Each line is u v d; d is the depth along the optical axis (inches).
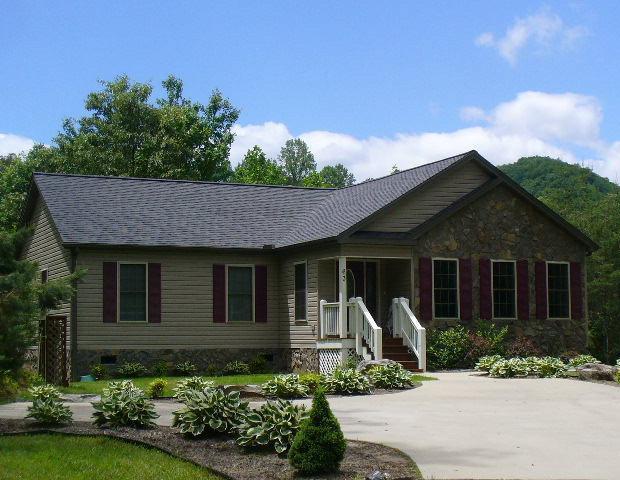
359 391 725.9
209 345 1073.5
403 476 374.6
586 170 2876.5
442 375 906.1
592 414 589.3
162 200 1157.7
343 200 1170.6
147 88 2007.9
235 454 439.2
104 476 388.2
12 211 1895.9
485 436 488.1
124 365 1017.5
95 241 1011.9
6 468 404.5
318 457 385.1
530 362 897.5
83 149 1927.9
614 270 1820.9
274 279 1117.1
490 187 1066.7
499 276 1081.4
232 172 2470.5
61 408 540.1
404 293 1046.4
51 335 858.8
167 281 1058.7
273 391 708.0
